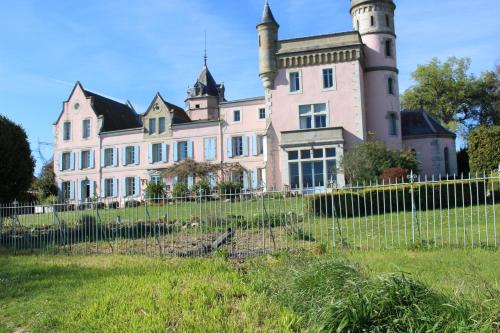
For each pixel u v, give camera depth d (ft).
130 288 23.67
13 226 48.19
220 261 30.17
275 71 116.47
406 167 91.86
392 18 122.31
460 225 42.24
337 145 106.63
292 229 38.73
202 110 185.16
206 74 191.83
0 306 23.00
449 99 165.17
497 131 78.79
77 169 151.94
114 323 18.47
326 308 16.30
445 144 119.44
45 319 19.94
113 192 146.92
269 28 117.29
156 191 102.17
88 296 23.34
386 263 27.35
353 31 112.78
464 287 20.06
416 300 15.87
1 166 48.14
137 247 41.01
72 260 36.14
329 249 33.17
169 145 140.67
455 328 14.32
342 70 112.57
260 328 17.30
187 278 24.72
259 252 34.14
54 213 48.67
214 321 17.95
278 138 114.73
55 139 155.94
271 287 21.57
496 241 32.27
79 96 154.81
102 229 48.32
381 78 117.70
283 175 108.88
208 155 135.44
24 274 30.40
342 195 53.67
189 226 48.62
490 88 160.56
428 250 31.07
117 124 158.61
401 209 54.29
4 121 49.49
